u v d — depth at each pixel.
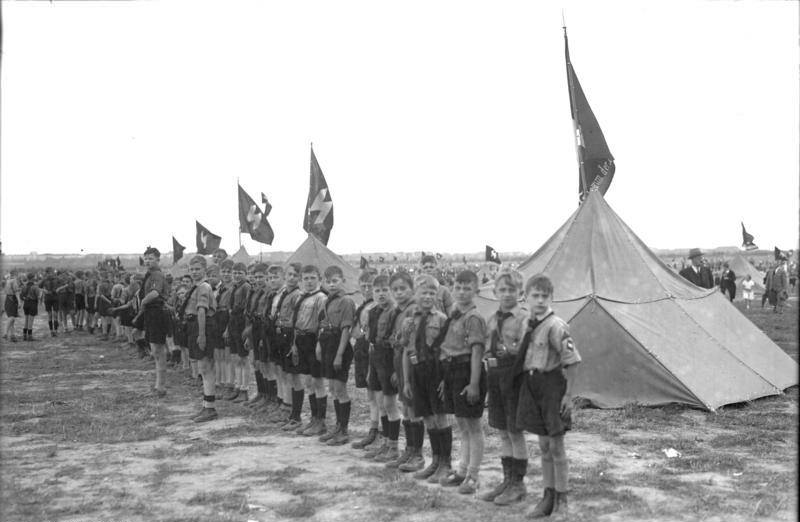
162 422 10.17
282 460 7.88
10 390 13.20
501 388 6.05
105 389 13.31
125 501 6.44
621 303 11.27
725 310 12.45
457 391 6.44
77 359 17.95
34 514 6.09
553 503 5.76
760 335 12.43
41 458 8.13
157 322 12.23
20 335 25.41
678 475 6.95
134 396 12.38
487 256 41.72
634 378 10.62
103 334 23.67
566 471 5.71
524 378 5.77
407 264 81.62
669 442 8.29
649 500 6.12
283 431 9.48
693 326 11.27
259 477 7.18
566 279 11.90
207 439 9.05
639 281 11.71
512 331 6.02
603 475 6.87
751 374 11.06
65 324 26.34
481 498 6.23
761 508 5.83
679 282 12.49
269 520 5.82
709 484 6.59
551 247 12.88
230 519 5.82
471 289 6.45
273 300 10.20
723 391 10.44
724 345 11.29
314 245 23.00
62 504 6.37
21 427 9.78
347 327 8.55
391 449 7.78
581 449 8.06
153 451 8.39
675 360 10.59
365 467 7.44
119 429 9.63
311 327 9.12
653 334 10.88
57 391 13.03
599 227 12.38
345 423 8.77
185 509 6.19
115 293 21.94
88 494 6.68
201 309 10.13
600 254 12.03
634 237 12.66
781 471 7.02
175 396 12.42
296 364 9.19
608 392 10.71
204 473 7.39
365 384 8.49
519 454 6.11
